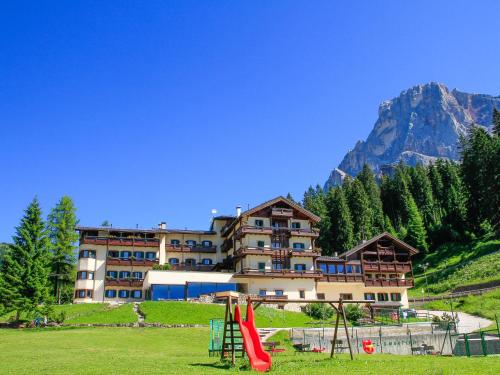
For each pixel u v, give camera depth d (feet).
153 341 115.34
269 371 60.23
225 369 62.90
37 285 158.92
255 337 65.31
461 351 108.88
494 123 318.86
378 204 389.80
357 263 233.55
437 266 301.02
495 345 103.04
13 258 167.12
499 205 275.39
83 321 153.99
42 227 176.76
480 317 177.88
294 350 105.09
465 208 326.85
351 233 324.60
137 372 59.67
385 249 240.73
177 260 242.78
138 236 241.14
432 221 366.63
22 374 60.23
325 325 164.45
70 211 240.94
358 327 140.46
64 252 231.09
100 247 232.12
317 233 226.99
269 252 214.28
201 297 191.01
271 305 191.83
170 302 175.63
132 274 231.91
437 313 196.13
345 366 64.69
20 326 150.61
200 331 134.00
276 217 225.76
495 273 232.32
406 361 70.95
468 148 331.57
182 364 68.74
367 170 446.19
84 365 67.87
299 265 219.82
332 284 224.94
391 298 231.50
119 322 150.10
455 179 390.21
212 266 243.81
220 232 253.44
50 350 92.48
